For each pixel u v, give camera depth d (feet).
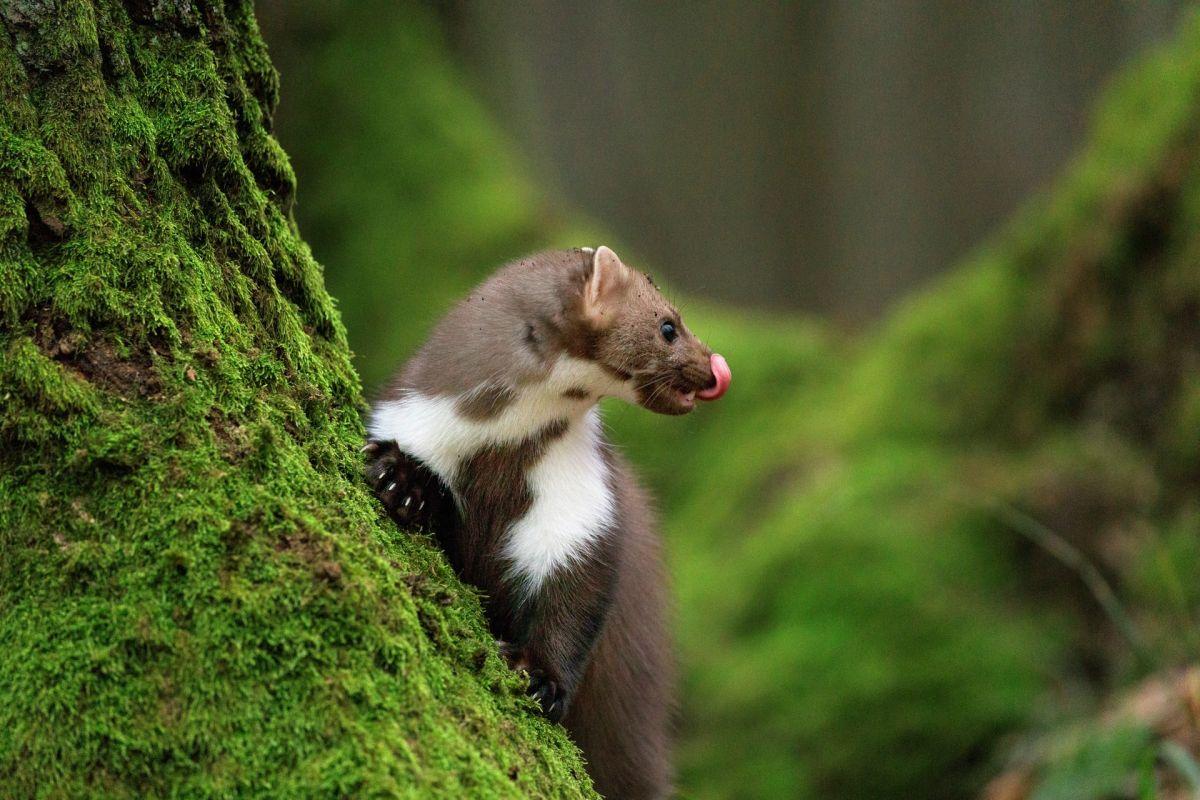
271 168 17.95
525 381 18.99
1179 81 49.14
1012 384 50.98
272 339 16.65
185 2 16.40
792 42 138.00
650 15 136.67
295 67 59.06
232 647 13.35
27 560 13.61
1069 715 40.01
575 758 16.79
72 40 15.12
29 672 13.16
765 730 44.14
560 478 18.99
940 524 47.57
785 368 60.18
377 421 18.75
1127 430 47.37
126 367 14.51
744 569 49.65
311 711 13.29
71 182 14.93
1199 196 46.11
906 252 136.15
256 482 14.42
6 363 14.03
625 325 19.80
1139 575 42.65
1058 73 130.62
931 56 134.72
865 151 137.28
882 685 43.68
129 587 13.48
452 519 18.78
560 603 18.60
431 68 61.87
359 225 58.18
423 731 13.71
